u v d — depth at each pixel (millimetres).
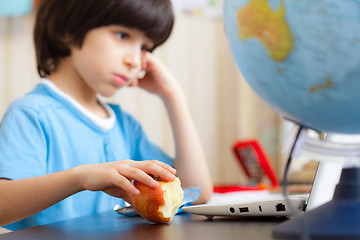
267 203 544
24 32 2258
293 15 335
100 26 971
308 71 342
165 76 1189
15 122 903
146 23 988
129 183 583
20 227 937
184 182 1110
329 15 323
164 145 2361
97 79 1003
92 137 1059
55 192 685
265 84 382
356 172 387
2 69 2256
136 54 1011
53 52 1083
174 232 455
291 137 406
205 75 2391
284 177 395
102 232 478
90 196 1006
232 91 2371
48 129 956
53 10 1055
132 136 1250
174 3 2381
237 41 387
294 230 359
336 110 356
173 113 1179
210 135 2383
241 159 1835
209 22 2391
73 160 1000
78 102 1075
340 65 330
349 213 360
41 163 890
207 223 535
